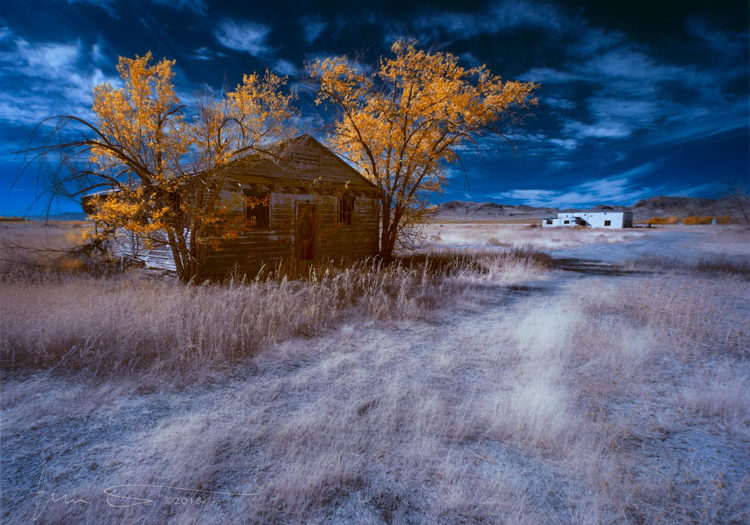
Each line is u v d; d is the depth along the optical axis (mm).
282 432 3109
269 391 3996
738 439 3176
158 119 8484
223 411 3535
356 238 15414
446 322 7012
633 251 23953
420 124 13289
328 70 12906
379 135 13852
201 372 4367
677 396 3965
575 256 21062
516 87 12625
